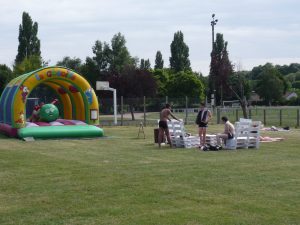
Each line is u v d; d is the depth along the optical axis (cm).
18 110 2236
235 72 5419
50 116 2366
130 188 970
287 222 714
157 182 1035
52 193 923
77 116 2555
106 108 4325
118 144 1939
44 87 3403
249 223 709
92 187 980
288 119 3969
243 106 4131
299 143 1938
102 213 770
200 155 1542
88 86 2467
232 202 843
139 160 1416
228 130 1736
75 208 802
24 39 6469
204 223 709
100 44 6694
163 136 1895
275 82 9725
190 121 3541
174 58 8494
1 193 925
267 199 866
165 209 795
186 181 1047
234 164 1315
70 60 8100
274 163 1334
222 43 6819
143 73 5306
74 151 1677
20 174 1152
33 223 714
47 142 2033
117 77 5259
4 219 737
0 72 6159
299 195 898
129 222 716
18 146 1862
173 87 7531
